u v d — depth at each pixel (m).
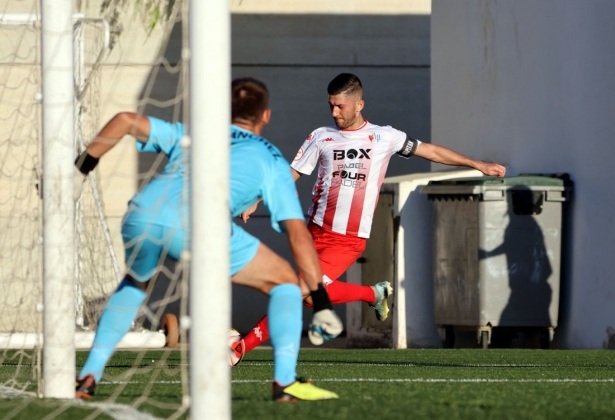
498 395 17.47
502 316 36.16
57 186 15.71
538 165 38.81
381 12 51.75
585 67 35.34
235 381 20.80
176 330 24.02
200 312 12.39
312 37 51.41
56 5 15.77
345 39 51.56
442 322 37.44
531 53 39.06
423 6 51.97
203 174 12.42
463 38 44.69
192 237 12.45
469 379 21.34
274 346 15.61
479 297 36.16
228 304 12.51
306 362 28.20
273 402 15.52
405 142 25.92
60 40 15.77
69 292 15.89
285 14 51.25
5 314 36.16
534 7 38.75
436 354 31.72
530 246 36.25
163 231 14.75
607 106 34.06
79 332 35.66
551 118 37.81
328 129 26.31
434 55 47.62
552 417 14.82
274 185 15.27
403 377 21.86
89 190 40.81
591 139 35.03
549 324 36.38
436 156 25.94
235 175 15.02
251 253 15.42
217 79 12.47
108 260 42.06
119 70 48.50
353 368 25.33
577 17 35.81
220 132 12.47
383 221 39.84
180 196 14.84
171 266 47.62
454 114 45.78
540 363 27.50
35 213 19.56
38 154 16.83
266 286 15.62
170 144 15.39
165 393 17.73
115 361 27.98
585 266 35.38
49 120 15.74
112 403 15.75
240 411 14.65
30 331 35.81
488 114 42.62
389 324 39.56
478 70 43.47
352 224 25.84
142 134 15.33
